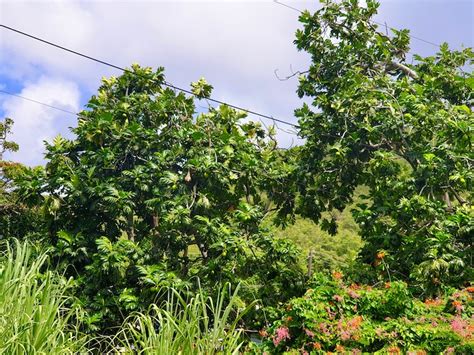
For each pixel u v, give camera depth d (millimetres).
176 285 8898
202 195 10414
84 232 10594
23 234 12383
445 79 12266
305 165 11984
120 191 10328
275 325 8039
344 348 7254
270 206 12812
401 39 13250
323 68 13281
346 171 11805
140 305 9000
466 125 9492
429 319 7426
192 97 12641
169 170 11039
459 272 8531
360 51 13016
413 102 10945
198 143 11219
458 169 9773
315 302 7805
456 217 8797
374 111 11219
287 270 10273
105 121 11047
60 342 4582
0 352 3838
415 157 10438
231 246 9500
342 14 13086
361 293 7949
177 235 10195
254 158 11367
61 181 10250
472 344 6516
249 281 10023
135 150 11430
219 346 4531
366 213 9984
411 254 9156
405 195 10281
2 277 4402
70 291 9062
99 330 9328
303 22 13117
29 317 4062
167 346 4281
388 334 7168
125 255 9648
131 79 12781
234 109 12406
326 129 12008
